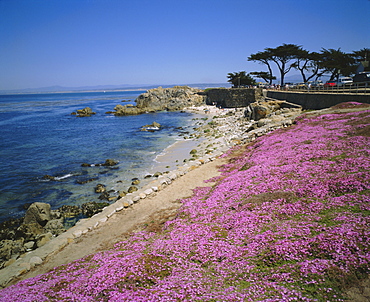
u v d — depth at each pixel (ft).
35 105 547.90
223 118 238.68
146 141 170.19
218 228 45.03
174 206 67.36
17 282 42.52
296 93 184.24
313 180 51.80
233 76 382.22
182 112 332.39
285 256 31.04
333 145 72.18
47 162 128.36
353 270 26.02
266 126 135.33
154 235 50.14
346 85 168.35
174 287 28.81
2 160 132.46
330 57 251.19
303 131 97.81
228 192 62.23
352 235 30.73
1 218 76.38
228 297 25.53
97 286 31.14
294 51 272.92
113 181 99.40
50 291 32.73
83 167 118.83
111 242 53.26
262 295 25.22
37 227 68.33
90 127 237.45
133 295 27.68
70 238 56.85
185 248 39.55
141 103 380.58
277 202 47.11
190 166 99.76
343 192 44.50
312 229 35.29
